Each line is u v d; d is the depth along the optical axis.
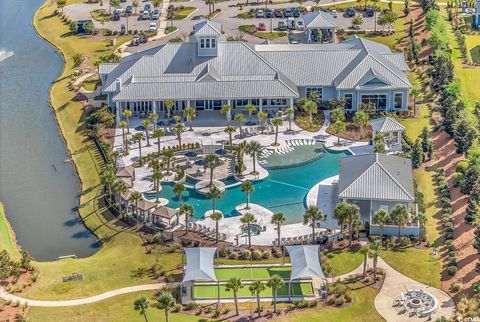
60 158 174.75
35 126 191.12
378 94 185.88
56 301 119.12
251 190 143.62
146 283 124.19
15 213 152.75
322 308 117.19
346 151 169.62
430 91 197.50
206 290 122.19
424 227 136.62
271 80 185.88
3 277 123.06
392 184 141.88
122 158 167.50
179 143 170.50
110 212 148.50
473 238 133.38
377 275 124.56
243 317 114.94
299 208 147.75
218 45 195.38
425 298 117.50
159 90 183.38
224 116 187.00
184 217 144.50
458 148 165.00
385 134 170.88
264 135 177.50
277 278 113.38
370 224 136.25
